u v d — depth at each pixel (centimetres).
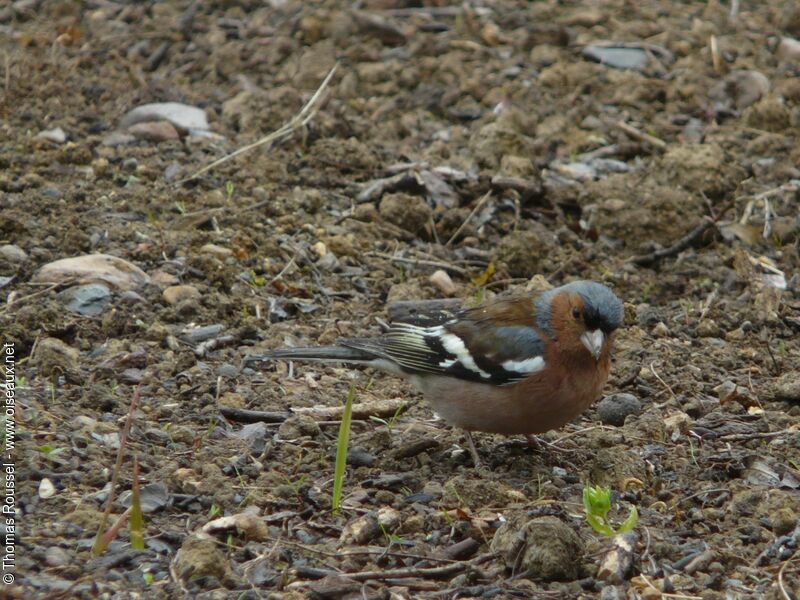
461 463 1004
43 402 1010
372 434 1016
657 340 1241
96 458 927
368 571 815
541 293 985
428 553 841
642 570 820
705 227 1443
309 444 1002
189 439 982
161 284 1230
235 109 1664
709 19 2097
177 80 1789
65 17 1995
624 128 1697
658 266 1420
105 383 1063
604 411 1085
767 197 1534
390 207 1445
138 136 1559
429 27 2027
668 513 911
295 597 765
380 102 1766
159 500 881
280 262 1332
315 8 2053
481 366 955
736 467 977
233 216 1378
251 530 845
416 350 992
